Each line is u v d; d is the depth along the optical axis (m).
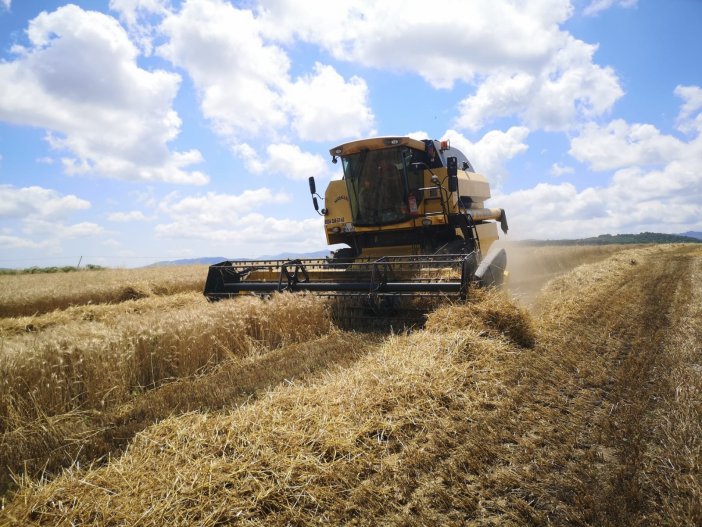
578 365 5.20
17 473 3.48
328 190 10.09
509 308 6.18
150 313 7.23
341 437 3.62
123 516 2.81
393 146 9.20
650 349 5.75
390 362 5.03
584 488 2.85
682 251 30.05
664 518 2.55
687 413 3.74
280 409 4.11
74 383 4.87
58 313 10.97
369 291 7.63
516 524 2.62
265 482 3.10
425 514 2.75
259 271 9.26
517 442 3.51
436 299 7.06
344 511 2.84
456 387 4.55
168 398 4.92
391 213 9.37
